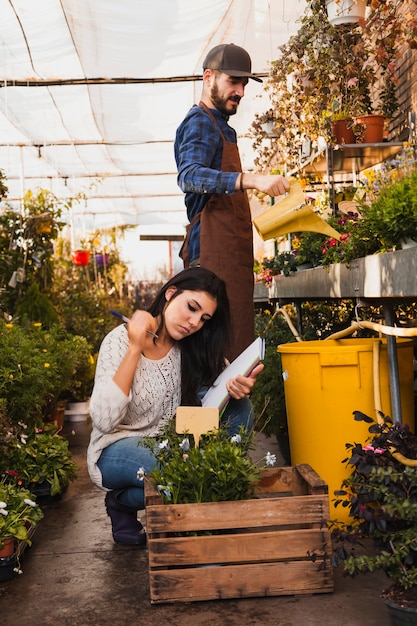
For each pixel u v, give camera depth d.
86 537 3.42
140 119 9.50
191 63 7.54
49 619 2.53
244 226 3.70
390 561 2.17
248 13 6.28
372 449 2.52
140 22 6.33
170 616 2.50
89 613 2.56
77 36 6.65
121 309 15.23
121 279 19.58
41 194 8.43
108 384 2.91
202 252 3.64
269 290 6.40
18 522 3.00
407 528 2.32
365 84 5.57
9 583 2.88
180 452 2.83
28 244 7.98
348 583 2.72
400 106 5.72
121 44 6.89
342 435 3.27
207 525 2.60
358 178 6.46
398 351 3.28
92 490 4.34
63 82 7.82
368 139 5.34
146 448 3.01
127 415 3.10
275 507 2.60
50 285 8.67
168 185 14.45
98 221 18.41
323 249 4.39
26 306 7.49
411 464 2.44
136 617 2.51
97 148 11.05
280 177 3.30
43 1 5.77
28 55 7.12
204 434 2.83
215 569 2.59
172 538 2.59
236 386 2.98
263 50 7.34
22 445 4.02
